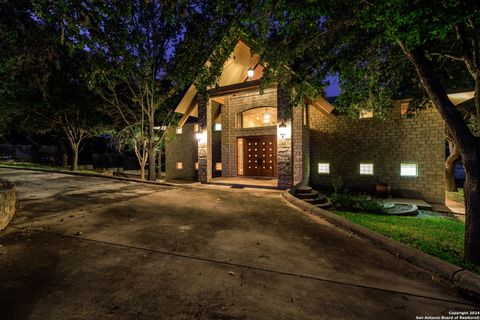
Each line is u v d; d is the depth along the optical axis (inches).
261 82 277.4
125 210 234.7
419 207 389.4
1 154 788.6
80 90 543.8
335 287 108.0
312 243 163.2
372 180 482.3
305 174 476.1
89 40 316.2
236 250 147.3
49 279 107.2
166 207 253.4
